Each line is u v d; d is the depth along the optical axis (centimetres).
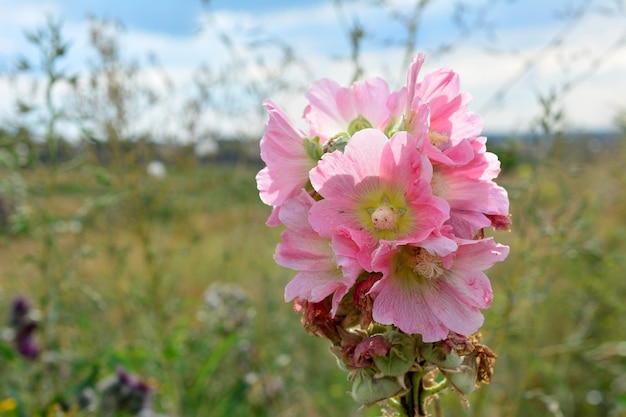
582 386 115
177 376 93
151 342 97
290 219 40
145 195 97
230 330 103
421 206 38
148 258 94
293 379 108
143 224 96
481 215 39
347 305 42
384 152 38
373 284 38
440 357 39
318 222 38
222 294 107
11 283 101
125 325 103
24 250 99
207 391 104
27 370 92
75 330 104
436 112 41
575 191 99
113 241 100
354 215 39
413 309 38
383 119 45
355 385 41
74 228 92
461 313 38
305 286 39
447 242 36
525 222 76
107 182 86
